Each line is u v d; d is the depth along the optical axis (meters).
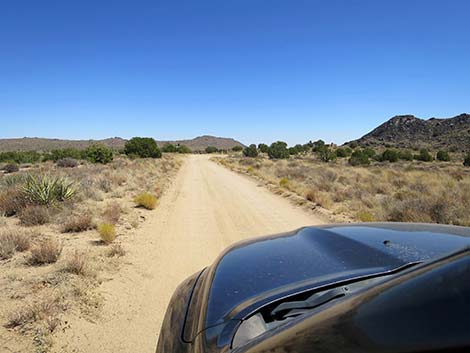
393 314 1.05
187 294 2.84
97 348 4.19
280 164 47.84
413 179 24.39
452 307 0.93
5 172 38.88
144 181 22.91
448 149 125.44
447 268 1.15
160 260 7.57
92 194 15.22
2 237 7.88
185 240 9.31
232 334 1.89
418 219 11.12
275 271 2.48
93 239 8.83
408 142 163.75
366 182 23.81
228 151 149.50
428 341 0.88
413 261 2.37
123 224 10.70
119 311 5.14
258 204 15.46
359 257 2.52
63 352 4.06
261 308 2.03
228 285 2.43
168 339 2.44
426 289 1.07
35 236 8.90
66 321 4.66
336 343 1.10
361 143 187.12
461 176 26.11
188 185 23.80
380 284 1.37
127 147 63.53
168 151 116.25
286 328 1.53
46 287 5.60
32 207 10.94
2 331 4.36
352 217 11.81
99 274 6.41
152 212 13.27
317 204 14.40
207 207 14.69
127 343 4.32
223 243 9.04
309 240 3.09
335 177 26.34
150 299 5.60
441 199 12.52
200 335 2.06
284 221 11.73
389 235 3.00
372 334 1.03
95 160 45.44
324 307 1.53
